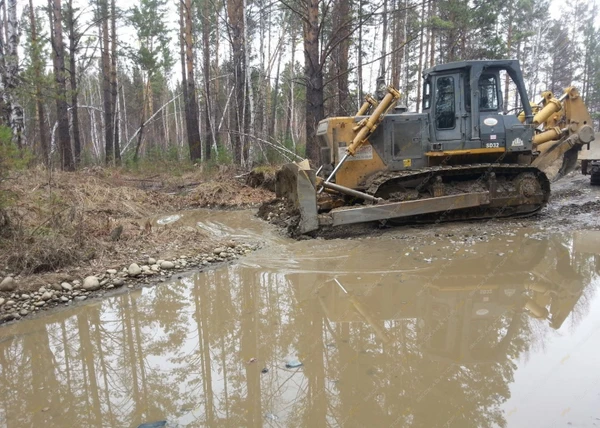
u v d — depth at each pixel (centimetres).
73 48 1895
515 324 449
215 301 554
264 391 352
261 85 2186
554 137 997
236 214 1122
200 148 2161
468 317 472
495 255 670
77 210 823
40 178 1069
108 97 2323
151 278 639
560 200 1099
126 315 523
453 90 863
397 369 372
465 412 306
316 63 1205
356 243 770
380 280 593
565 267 613
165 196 1310
